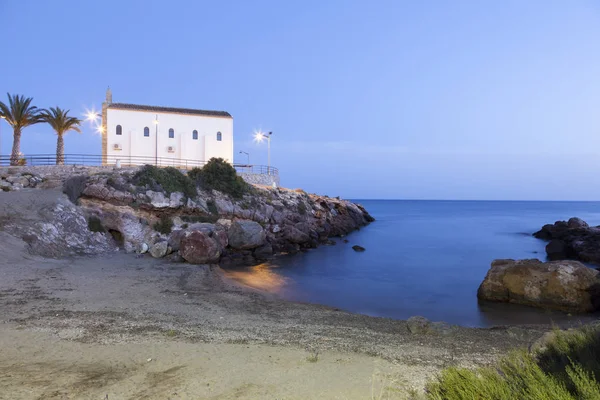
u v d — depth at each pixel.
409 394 5.68
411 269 26.06
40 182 30.16
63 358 7.12
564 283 15.71
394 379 6.39
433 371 6.88
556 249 32.94
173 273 19.48
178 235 24.98
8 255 18.39
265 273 22.81
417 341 9.49
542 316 14.90
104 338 8.52
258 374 6.53
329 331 10.29
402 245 40.00
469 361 7.67
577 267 16.08
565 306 15.55
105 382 5.96
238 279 20.16
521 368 5.24
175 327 9.86
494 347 9.05
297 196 46.41
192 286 16.94
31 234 21.41
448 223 74.75
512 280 16.81
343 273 24.14
